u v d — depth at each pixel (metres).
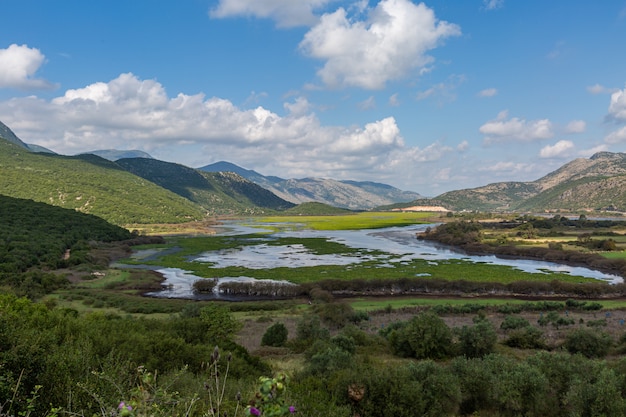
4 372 6.39
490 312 50.41
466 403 16.67
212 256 96.19
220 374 14.16
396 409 13.92
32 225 101.38
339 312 45.84
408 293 63.56
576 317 46.72
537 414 15.80
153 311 49.03
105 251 95.69
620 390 15.42
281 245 117.44
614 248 102.81
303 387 14.38
